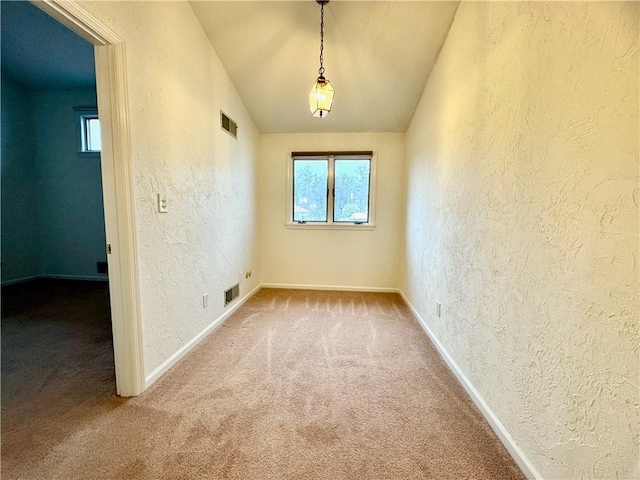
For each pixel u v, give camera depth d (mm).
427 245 2650
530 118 1177
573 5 953
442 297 2207
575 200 939
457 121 1982
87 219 4363
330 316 3006
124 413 1485
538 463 1102
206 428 1392
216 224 2615
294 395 1667
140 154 1609
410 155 3451
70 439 1305
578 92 930
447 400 1648
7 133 4004
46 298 3494
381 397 1665
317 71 2787
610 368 817
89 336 2414
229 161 2895
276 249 4125
